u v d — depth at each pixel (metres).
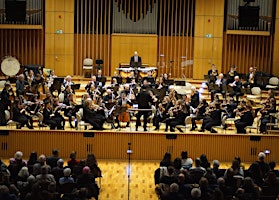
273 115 19.67
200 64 27.98
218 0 27.59
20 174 13.77
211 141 18.92
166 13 28.11
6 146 18.78
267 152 18.70
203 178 12.86
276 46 27.80
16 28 27.02
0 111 19.39
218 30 27.77
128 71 25.20
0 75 27.28
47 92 20.67
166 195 12.80
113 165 18.31
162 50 28.20
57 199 12.85
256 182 14.66
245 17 27.27
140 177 17.16
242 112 19.55
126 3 27.69
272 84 25.30
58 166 14.26
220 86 23.88
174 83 23.61
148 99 19.52
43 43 27.94
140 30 27.81
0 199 12.09
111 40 27.97
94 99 20.48
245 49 28.31
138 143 18.94
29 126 19.52
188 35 28.17
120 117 19.64
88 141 18.84
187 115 19.69
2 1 26.75
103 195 15.45
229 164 18.75
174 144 18.95
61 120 19.44
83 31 28.06
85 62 27.20
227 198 12.81
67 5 27.53
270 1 27.23
